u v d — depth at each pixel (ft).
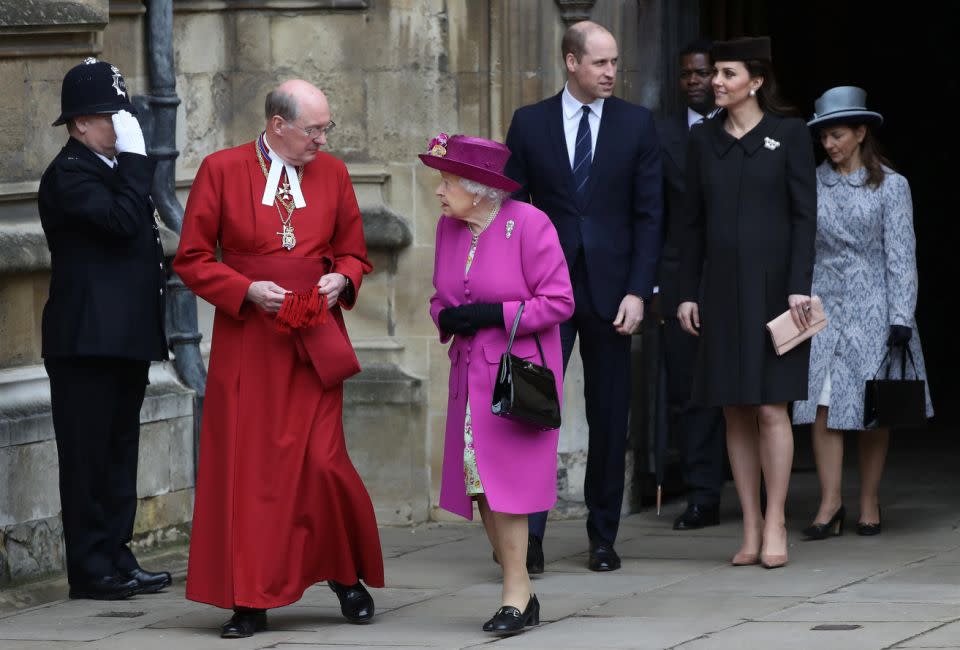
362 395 105.91
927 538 96.07
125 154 83.87
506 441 73.92
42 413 89.25
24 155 90.68
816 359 96.53
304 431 76.43
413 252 106.93
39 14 89.35
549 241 74.74
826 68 191.21
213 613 81.71
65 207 83.35
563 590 84.43
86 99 83.51
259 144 78.07
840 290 97.04
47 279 92.68
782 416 88.63
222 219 77.36
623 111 91.30
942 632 69.15
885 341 96.07
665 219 102.99
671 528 103.91
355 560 77.77
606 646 70.08
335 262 79.56
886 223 96.22
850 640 68.49
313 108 76.69
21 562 87.40
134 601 85.40
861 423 95.09
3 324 89.71
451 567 92.68
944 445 133.18
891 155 198.70
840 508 97.66
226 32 107.55
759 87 89.51
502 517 74.54
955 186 198.49
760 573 86.99
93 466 85.20
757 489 90.68
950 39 195.11
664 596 81.66
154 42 101.71
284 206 77.56
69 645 74.59
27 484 87.97
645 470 112.16
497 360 74.38
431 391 107.14
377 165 106.73
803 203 88.33
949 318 195.31
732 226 88.79
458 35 106.42
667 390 105.81
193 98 107.45
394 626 76.89
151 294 85.71
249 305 76.79
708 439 103.09
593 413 90.84
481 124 107.04
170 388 99.71
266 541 75.36
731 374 88.33
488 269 74.95
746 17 139.74
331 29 106.63
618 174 90.48
